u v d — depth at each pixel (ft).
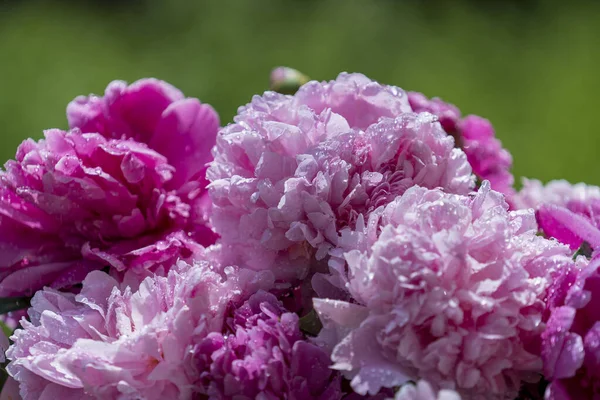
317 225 2.48
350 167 2.50
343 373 2.33
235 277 2.49
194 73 8.52
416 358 2.31
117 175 2.72
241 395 2.34
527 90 8.10
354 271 2.34
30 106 8.21
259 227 2.52
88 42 9.24
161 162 2.72
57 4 10.02
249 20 9.34
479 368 2.32
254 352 2.35
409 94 2.88
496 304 2.32
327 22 9.25
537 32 9.04
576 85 8.07
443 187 2.55
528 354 2.33
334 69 8.50
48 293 2.59
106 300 2.56
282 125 2.53
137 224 2.71
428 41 8.87
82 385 2.42
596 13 9.30
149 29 9.41
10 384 2.63
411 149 2.53
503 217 2.39
